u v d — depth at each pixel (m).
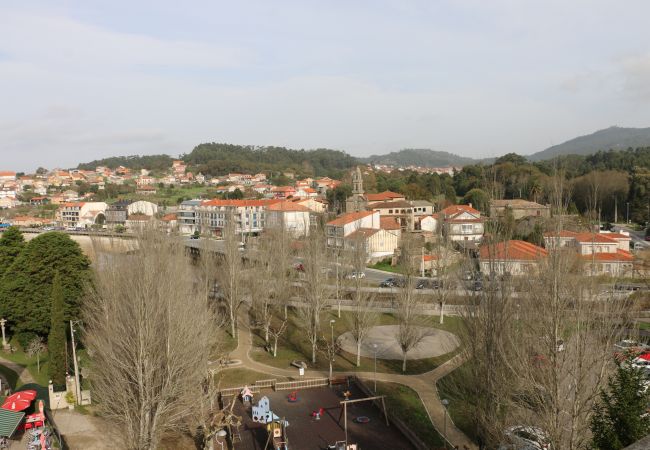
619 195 153.25
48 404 44.69
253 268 73.12
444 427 40.62
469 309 31.62
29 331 59.06
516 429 26.28
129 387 34.53
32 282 59.56
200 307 47.16
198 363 40.28
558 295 24.14
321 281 66.75
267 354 61.41
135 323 35.25
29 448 35.28
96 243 70.88
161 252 52.53
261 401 42.62
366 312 57.50
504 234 31.31
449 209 129.25
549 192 28.97
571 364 22.69
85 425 40.78
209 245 86.44
